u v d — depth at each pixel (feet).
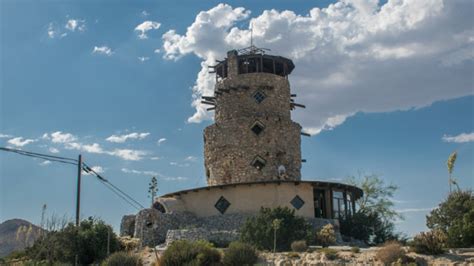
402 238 135.85
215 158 163.43
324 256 92.32
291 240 109.60
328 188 138.92
